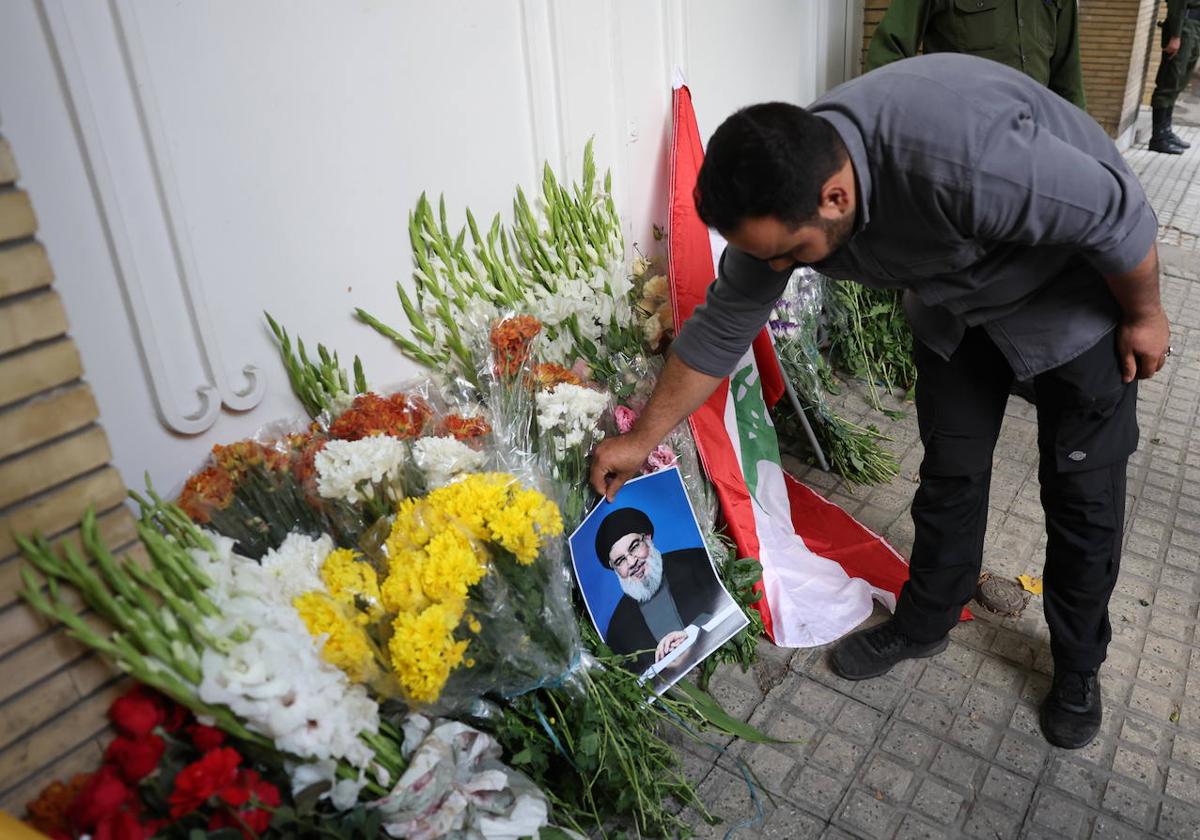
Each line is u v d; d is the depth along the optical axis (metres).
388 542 1.70
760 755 2.13
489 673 1.72
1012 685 2.30
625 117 2.68
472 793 1.62
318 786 1.42
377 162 2.03
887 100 1.57
